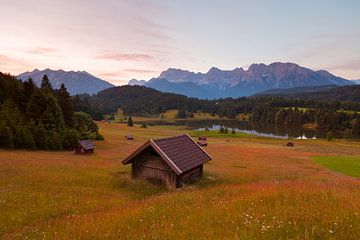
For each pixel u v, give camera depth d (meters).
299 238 8.77
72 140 73.44
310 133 194.12
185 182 31.03
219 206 14.11
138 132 151.00
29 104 75.12
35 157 48.09
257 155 75.75
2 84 80.62
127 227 11.71
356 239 8.52
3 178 26.98
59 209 18.22
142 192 26.59
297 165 58.16
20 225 14.83
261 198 14.99
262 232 9.42
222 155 73.19
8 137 58.72
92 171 35.38
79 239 10.48
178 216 13.05
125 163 31.73
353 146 114.69
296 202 13.76
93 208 18.94
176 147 32.81
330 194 15.45
